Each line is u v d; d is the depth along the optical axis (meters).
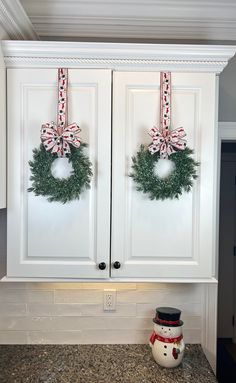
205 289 1.65
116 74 1.31
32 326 1.65
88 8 1.62
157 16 1.64
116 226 1.31
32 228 1.30
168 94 1.31
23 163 1.30
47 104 1.30
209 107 1.32
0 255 1.59
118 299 1.65
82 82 1.30
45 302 1.64
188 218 1.32
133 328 1.65
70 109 1.30
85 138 1.30
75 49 1.28
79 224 1.30
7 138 1.30
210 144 1.32
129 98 1.31
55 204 1.30
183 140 1.28
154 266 1.32
